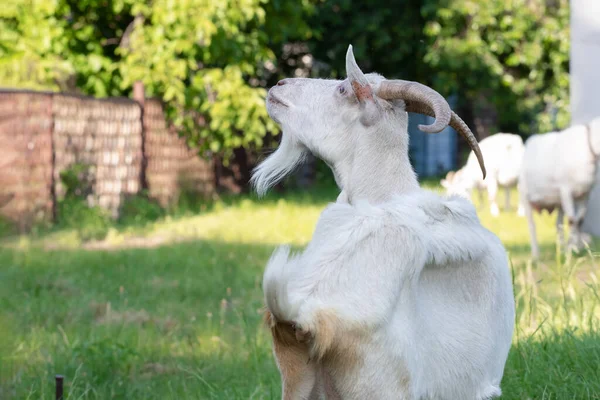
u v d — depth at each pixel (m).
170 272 10.04
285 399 3.29
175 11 15.27
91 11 16.64
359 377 3.16
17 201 12.85
